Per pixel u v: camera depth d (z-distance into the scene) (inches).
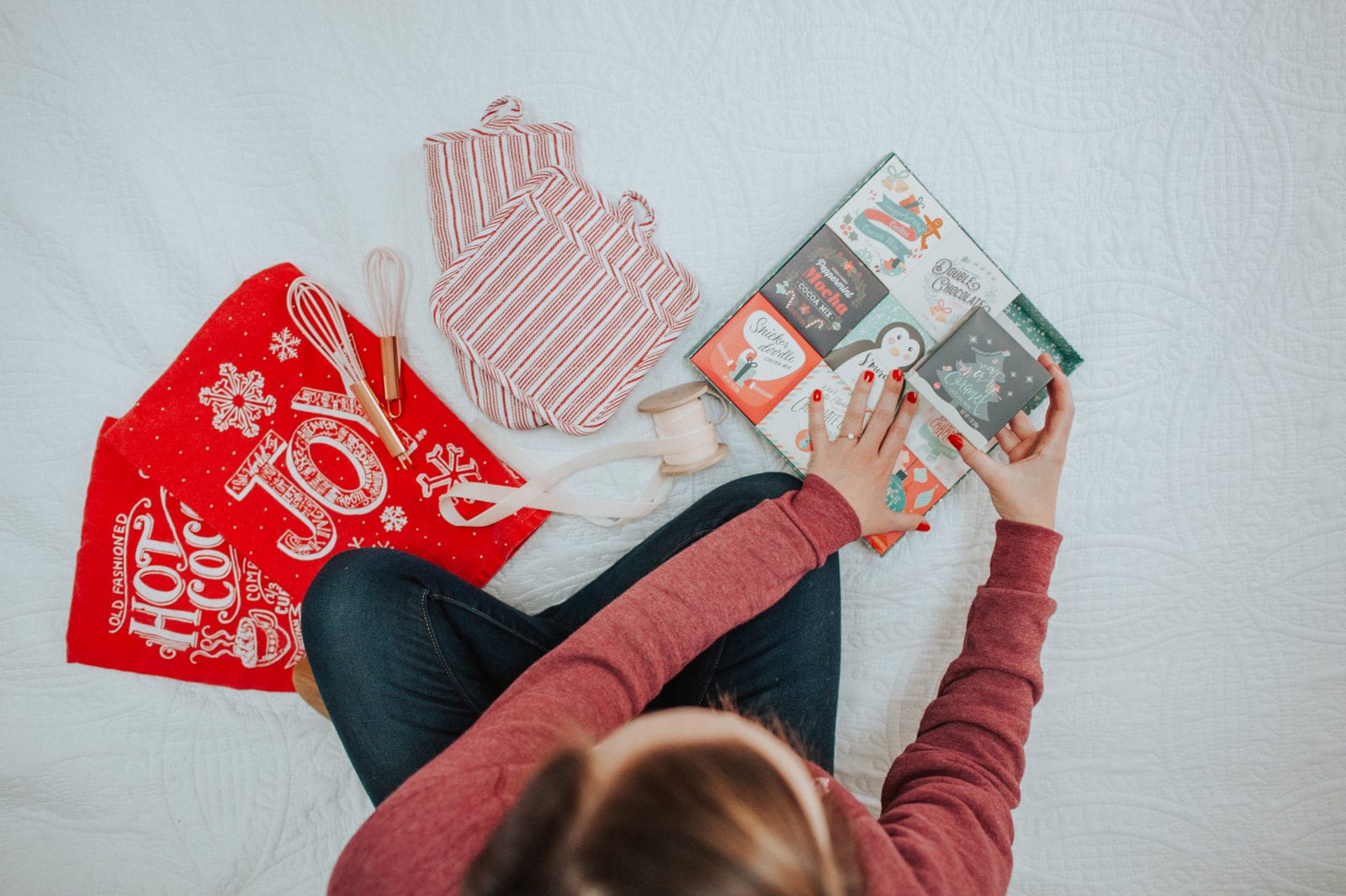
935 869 17.4
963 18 34.4
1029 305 33.4
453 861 15.2
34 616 35.4
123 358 35.3
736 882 10.6
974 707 22.7
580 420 34.0
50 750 35.7
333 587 28.1
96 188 34.7
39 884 36.5
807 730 29.4
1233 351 35.5
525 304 33.2
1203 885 37.9
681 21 34.6
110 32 34.1
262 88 34.6
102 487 34.3
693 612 21.0
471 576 35.2
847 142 35.0
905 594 36.1
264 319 33.9
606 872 10.8
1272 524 36.2
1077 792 37.5
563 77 35.0
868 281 32.7
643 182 35.4
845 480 28.0
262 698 36.0
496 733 17.3
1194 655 36.9
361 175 35.0
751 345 33.1
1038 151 34.9
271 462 34.4
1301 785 37.4
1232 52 34.3
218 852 36.6
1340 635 36.6
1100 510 36.2
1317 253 35.0
